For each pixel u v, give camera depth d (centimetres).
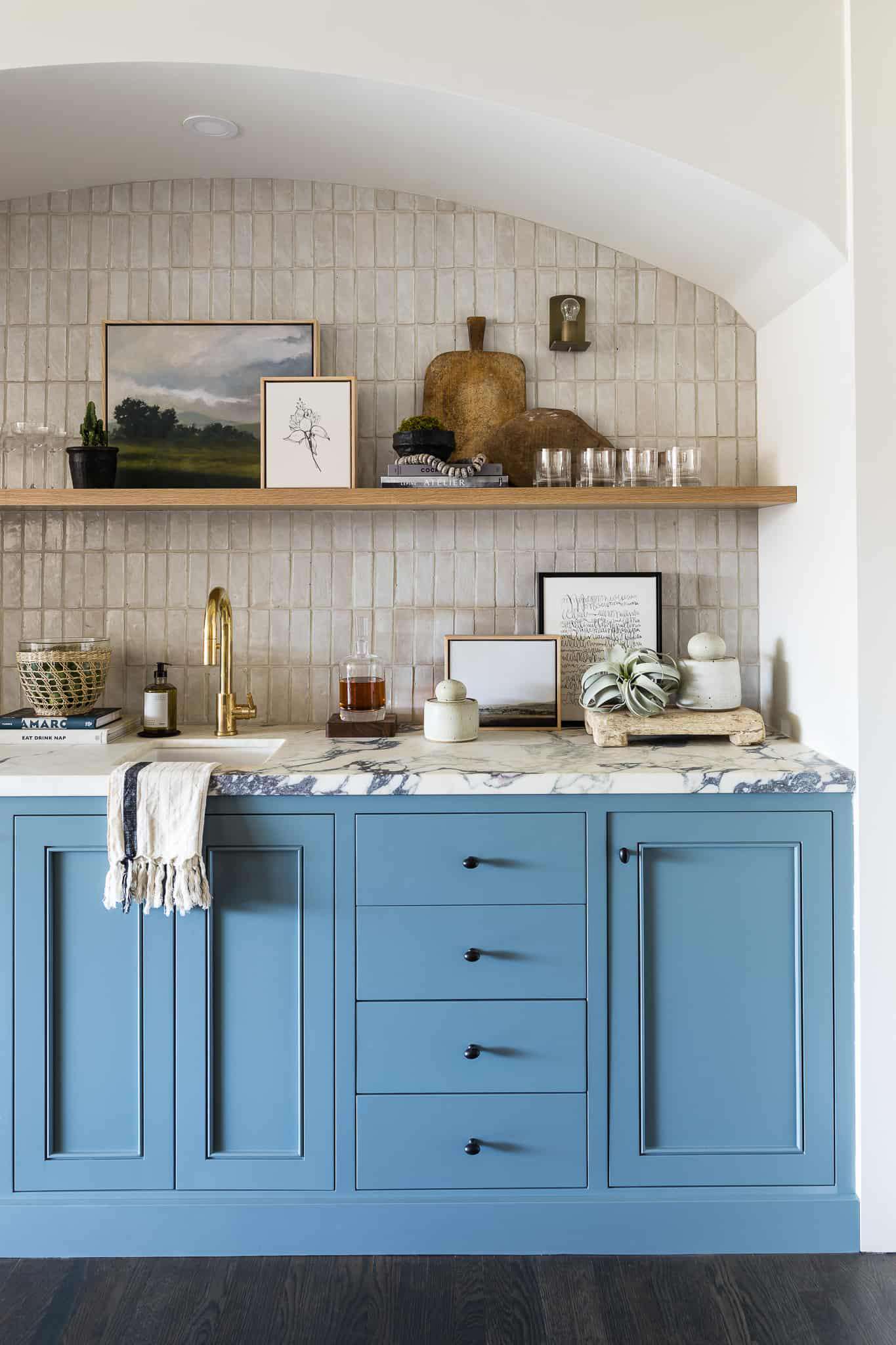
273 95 198
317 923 192
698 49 190
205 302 246
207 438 246
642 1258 195
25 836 191
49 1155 194
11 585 249
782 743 225
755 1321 178
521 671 243
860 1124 196
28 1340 172
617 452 246
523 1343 172
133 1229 194
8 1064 193
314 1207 194
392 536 249
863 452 191
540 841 192
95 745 226
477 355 246
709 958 195
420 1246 195
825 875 194
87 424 227
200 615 250
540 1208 195
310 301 246
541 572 249
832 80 191
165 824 185
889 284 190
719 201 199
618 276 247
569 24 189
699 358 248
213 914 192
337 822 191
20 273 245
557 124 190
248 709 237
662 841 192
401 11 188
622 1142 196
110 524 248
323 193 246
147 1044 193
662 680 227
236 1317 178
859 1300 183
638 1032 194
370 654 244
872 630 192
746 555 249
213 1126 194
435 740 225
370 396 247
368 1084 194
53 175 236
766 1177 197
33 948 191
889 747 192
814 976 195
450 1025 194
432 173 229
